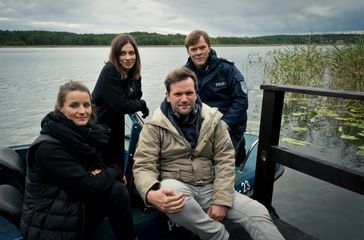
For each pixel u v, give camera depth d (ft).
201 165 6.78
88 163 5.89
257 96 25.94
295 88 7.29
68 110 5.68
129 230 6.11
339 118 17.69
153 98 26.89
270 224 6.29
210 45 9.51
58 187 5.43
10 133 18.79
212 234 6.19
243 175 9.41
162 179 6.86
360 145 14.47
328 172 6.93
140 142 6.70
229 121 9.22
